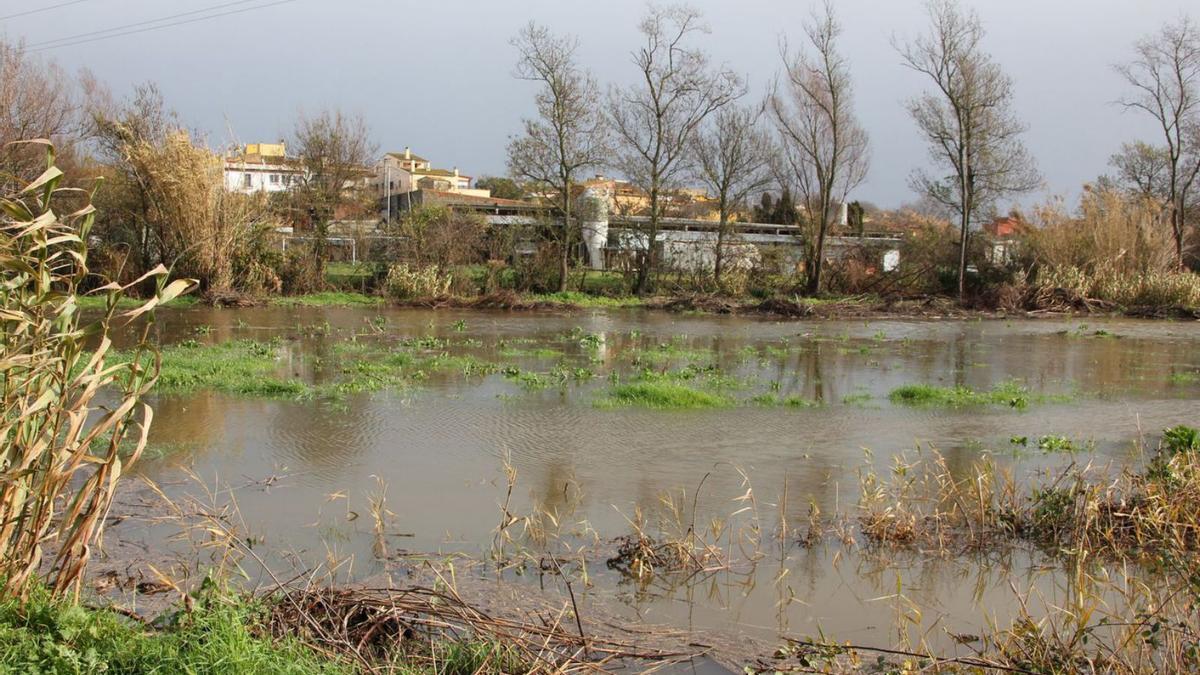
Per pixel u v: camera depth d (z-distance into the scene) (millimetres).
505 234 34250
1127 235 34625
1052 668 4594
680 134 34688
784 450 10055
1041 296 32656
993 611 5770
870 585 6199
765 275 36562
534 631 5051
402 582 5922
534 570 6281
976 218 37125
